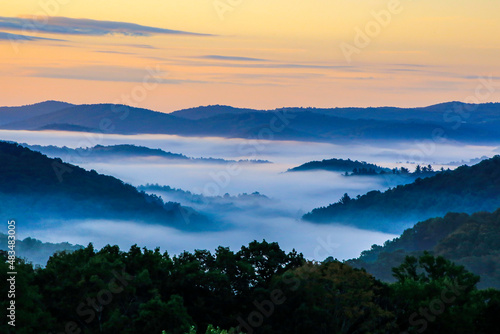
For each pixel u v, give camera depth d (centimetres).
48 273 5544
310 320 5344
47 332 5009
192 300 5812
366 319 5503
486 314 5912
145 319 4997
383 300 5806
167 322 4981
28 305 4812
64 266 5691
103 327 5066
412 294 5872
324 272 5797
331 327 5362
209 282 5759
